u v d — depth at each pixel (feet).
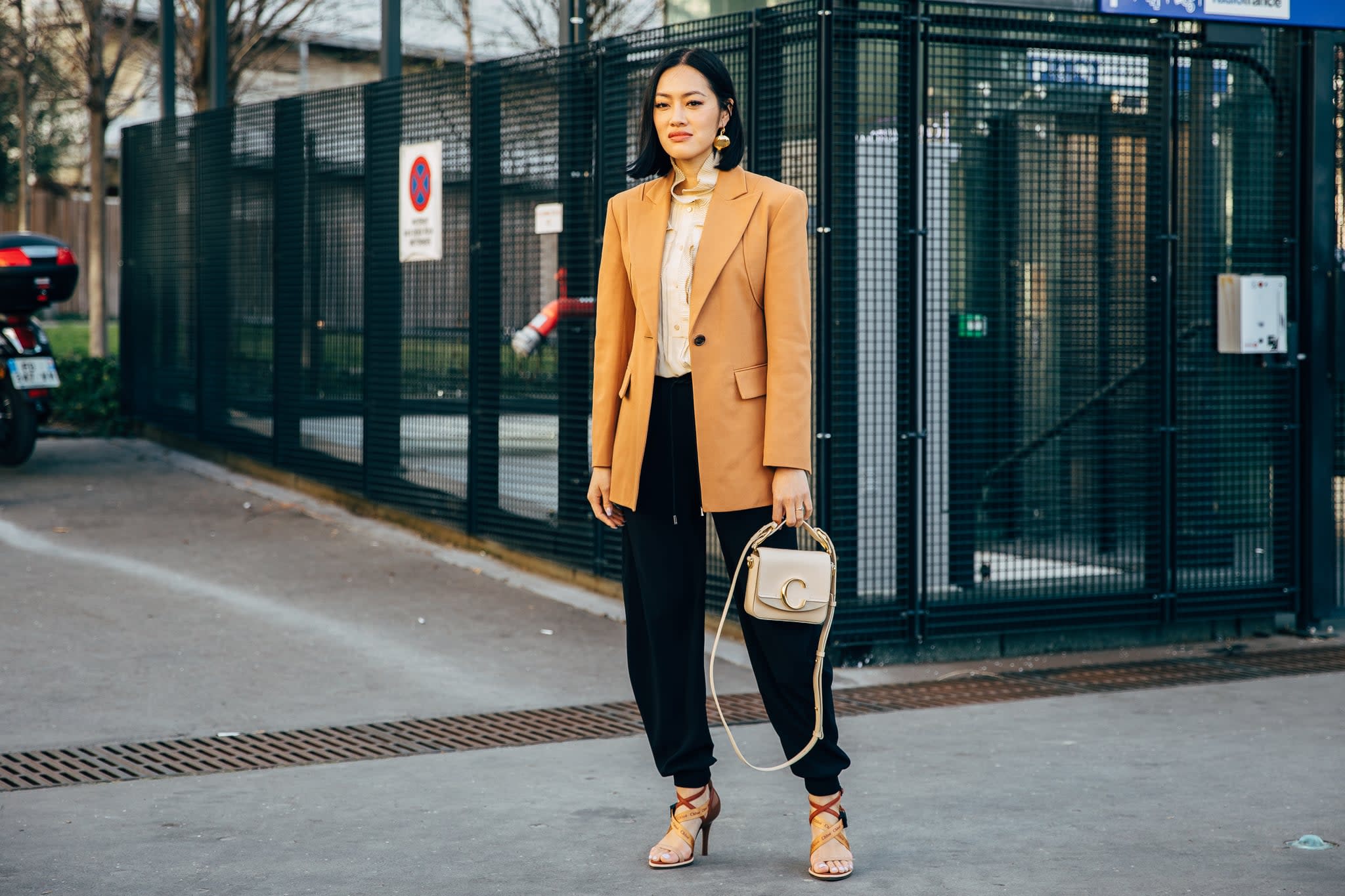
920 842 12.21
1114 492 20.52
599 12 40.34
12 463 33.06
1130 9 19.67
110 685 17.34
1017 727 16.19
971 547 19.85
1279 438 21.39
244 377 33.06
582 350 22.84
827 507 18.66
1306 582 21.58
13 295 32.22
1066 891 11.02
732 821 12.85
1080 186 20.04
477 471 25.41
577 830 12.49
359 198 28.32
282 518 28.14
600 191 22.12
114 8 58.08
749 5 22.09
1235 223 20.97
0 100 80.43
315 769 14.33
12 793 13.46
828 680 11.30
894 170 18.86
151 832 12.36
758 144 19.16
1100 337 20.35
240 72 54.08
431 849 11.96
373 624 20.66
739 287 11.05
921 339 19.11
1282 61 21.02
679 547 11.44
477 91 24.86
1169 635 21.24
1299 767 14.61
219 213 33.88
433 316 26.30
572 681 18.04
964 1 19.06
